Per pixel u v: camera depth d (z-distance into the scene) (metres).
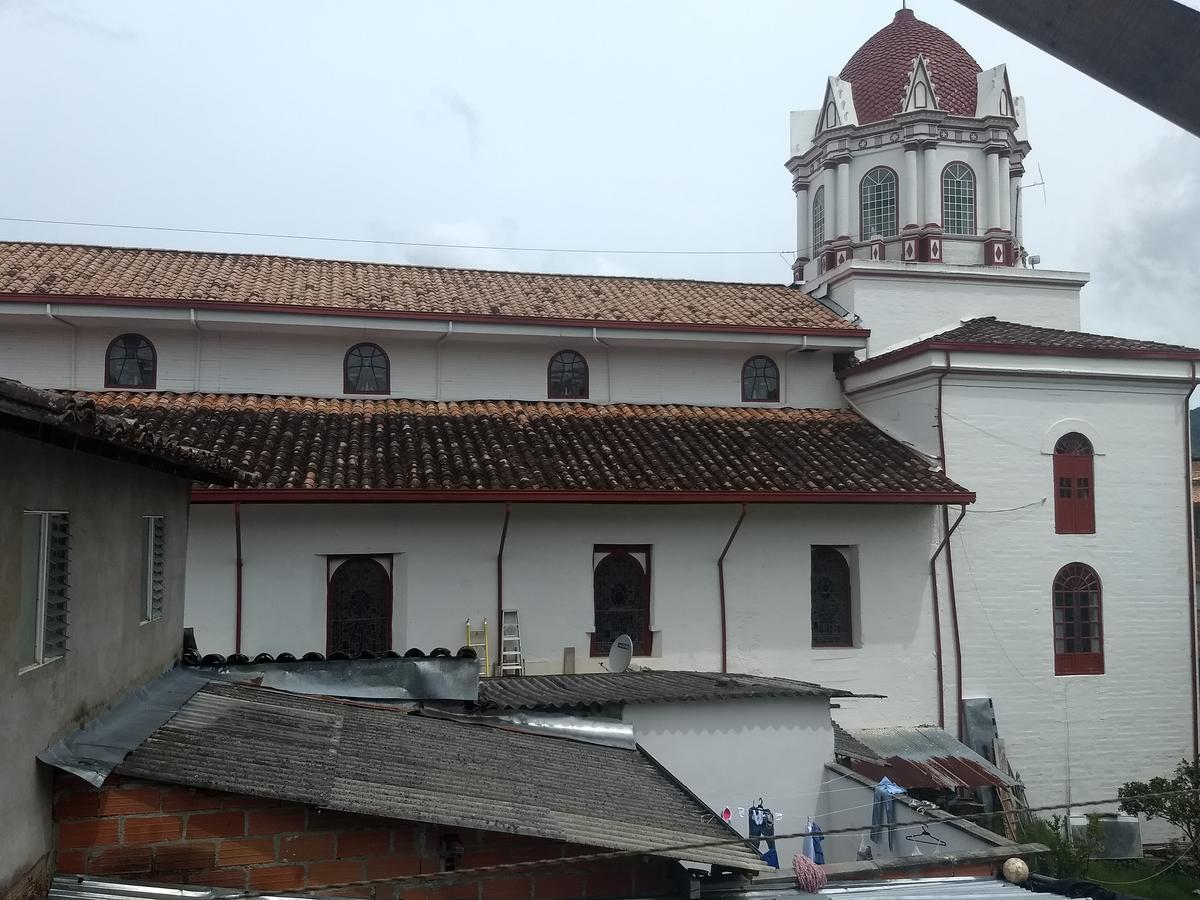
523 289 22.34
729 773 13.49
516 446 18.08
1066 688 19.06
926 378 19.22
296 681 10.96
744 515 17.81
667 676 15.37
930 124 23.62
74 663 7.12
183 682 10.00
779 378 21.62
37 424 5.58
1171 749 19.33
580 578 17.36
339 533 16.45
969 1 2.61
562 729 11.45
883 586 18.62
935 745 17.50
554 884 8.30
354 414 18.84
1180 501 19.91
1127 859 17.23
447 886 7.98
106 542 7.88
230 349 19.14
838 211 24.47
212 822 7.37
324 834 7.66
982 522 19.03
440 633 16.70
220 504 15.94
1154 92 2.30
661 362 21.08
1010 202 24.36
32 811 6.29
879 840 12.86
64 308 17.56
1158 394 19.97
